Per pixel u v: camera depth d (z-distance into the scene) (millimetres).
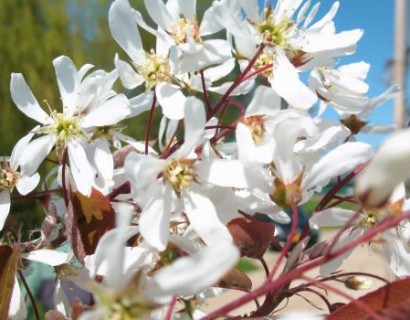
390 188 111
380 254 163
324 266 159
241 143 139
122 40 171
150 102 177
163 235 138
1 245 153
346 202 169
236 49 165
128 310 113
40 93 1136
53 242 168
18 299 158
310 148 151
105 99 172
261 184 138
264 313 149
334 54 169
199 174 143
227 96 164
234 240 142
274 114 144
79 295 165
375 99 185
